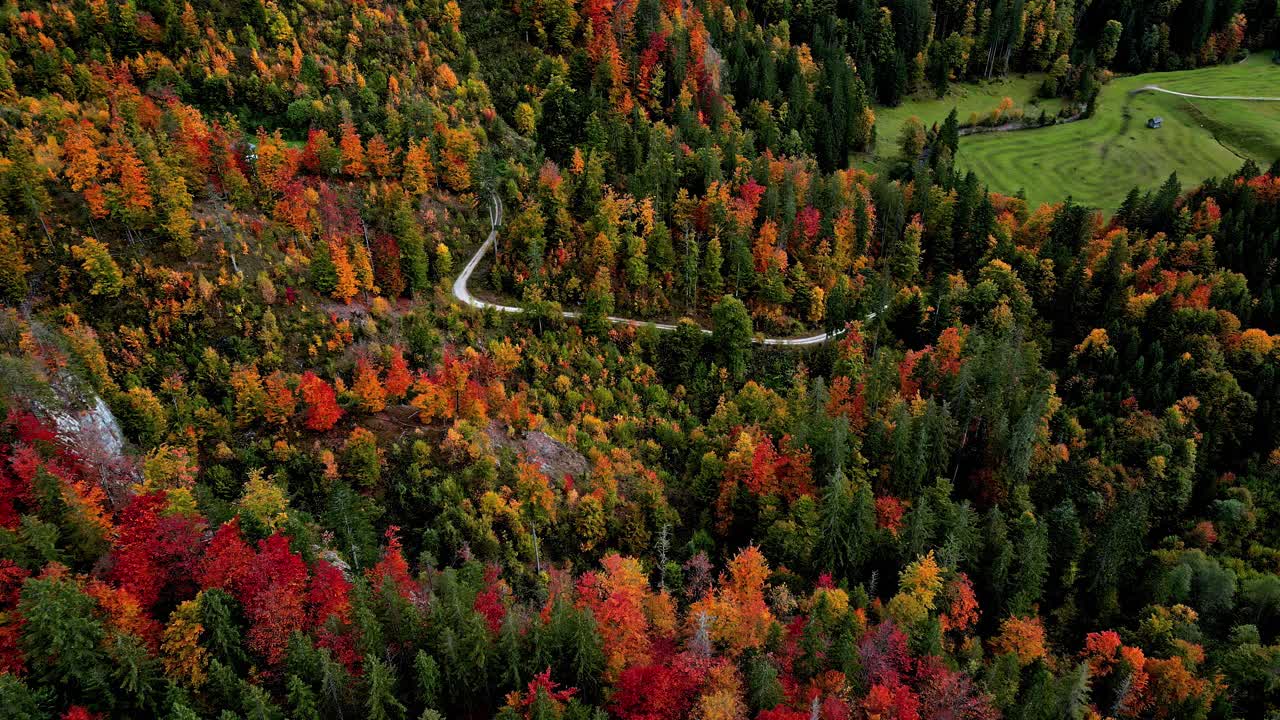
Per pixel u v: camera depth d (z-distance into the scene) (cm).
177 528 7275
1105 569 10612
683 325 14738
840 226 17838
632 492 11531
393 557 8362
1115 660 9444
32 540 6725
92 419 8775
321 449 10412
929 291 16812
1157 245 17525
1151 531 12406
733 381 14575
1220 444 13475
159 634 6725
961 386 12212
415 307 14050
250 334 11819
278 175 14412
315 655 6612
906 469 11331
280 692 6750
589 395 13262
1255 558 11750
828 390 13275
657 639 8538
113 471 8325
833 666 8100
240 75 17088
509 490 10444
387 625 7344
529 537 10069
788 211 17538
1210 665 9719
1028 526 10819
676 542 11181
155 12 17275
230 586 7094
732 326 14462
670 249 16388
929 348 14338
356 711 6700
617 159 18238
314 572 7575
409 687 7306
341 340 12212
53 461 7681
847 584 10156
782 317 16400
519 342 13962
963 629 9844
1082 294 16612
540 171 17138
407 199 15412
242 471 9956
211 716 6438
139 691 6159
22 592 6188
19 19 15800
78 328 10419
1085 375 14812
